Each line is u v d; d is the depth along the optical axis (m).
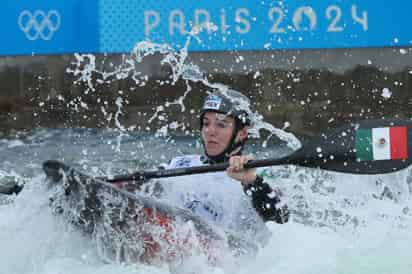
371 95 28.62
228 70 28.67
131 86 29.06
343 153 13.68
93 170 22.75
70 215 12.33
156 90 28.88
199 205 13.57
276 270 12.13
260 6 27.64
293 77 28.72
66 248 12.60
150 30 27.86
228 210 13.40
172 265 12.25
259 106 28.75
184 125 28.55
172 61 28.58
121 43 28.08
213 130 13.63
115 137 27.83
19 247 12.77
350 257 12.82
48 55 29.73
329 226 14.96
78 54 28.38
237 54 28.59
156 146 26.11
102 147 26.08
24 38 28.53
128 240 12.30
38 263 12.39
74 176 11.91
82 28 28.17
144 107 29.05
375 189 17.34
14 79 30.00
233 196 13.38
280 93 28.80
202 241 12.38
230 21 27.73
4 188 13.76
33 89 29.91
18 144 27.14
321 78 28.70
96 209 12.16
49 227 12.67
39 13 28.41
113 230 12.28
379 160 13.73
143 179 13.23
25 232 12.86
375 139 13.70
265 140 25.91
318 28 27.61
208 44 27.88
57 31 28.33
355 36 27.69
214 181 13.57
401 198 16.98
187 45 27.14
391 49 28.42
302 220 15.30
